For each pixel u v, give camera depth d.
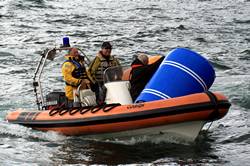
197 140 21.64
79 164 18.98
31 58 39.81
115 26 55.34
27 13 61.00
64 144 21.33
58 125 22.12
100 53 22.83
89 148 20.81
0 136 22.36
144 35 50.56
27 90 30.89
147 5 74.69
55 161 19.31
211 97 20.00
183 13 68.06
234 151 20.48
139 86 21.77
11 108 27.22
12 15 58.97
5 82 32.72
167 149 20.52
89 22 57.31
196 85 20.86
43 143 21.47
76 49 22.91
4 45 44.19
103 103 21.77
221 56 41.72
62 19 58.25
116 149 20.66
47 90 31.03
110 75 22.11
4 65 37.56
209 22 60.25
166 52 43.50
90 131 21.41
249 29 55.44
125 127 20.62
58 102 23.50
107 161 19.31
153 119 20.16
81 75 22.59
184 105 19.88
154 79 21.11
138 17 62.69
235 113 25.62
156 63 21.88
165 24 57.50
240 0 83.88
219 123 24.19
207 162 19.19
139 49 44.25
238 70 36.59
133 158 19.64
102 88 22.22
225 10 72.12
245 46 46.06
